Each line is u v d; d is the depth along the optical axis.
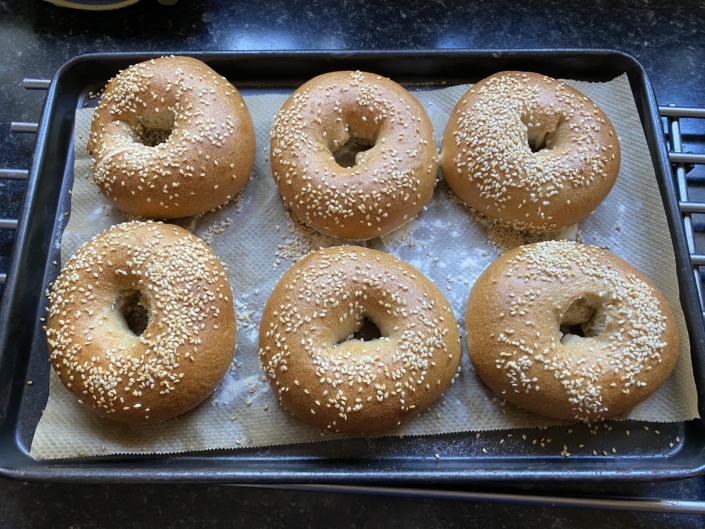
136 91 0.33
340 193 0.32
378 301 0.30
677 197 0.34
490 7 0.41
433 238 0.34
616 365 0.29
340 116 0.34
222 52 0.35
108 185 0.32
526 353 0.29
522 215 0.32
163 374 0.28
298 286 0.30
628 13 0.41
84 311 0.30
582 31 0.40
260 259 0.33
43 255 0.33
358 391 0.28
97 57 0.35
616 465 0.29
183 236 0.32
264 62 0.36
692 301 0.31
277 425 0.30
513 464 0.29
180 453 0.29
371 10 0.41
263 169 0.35
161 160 0.32
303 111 0.34
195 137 0.32
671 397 0.30
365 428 0.28
